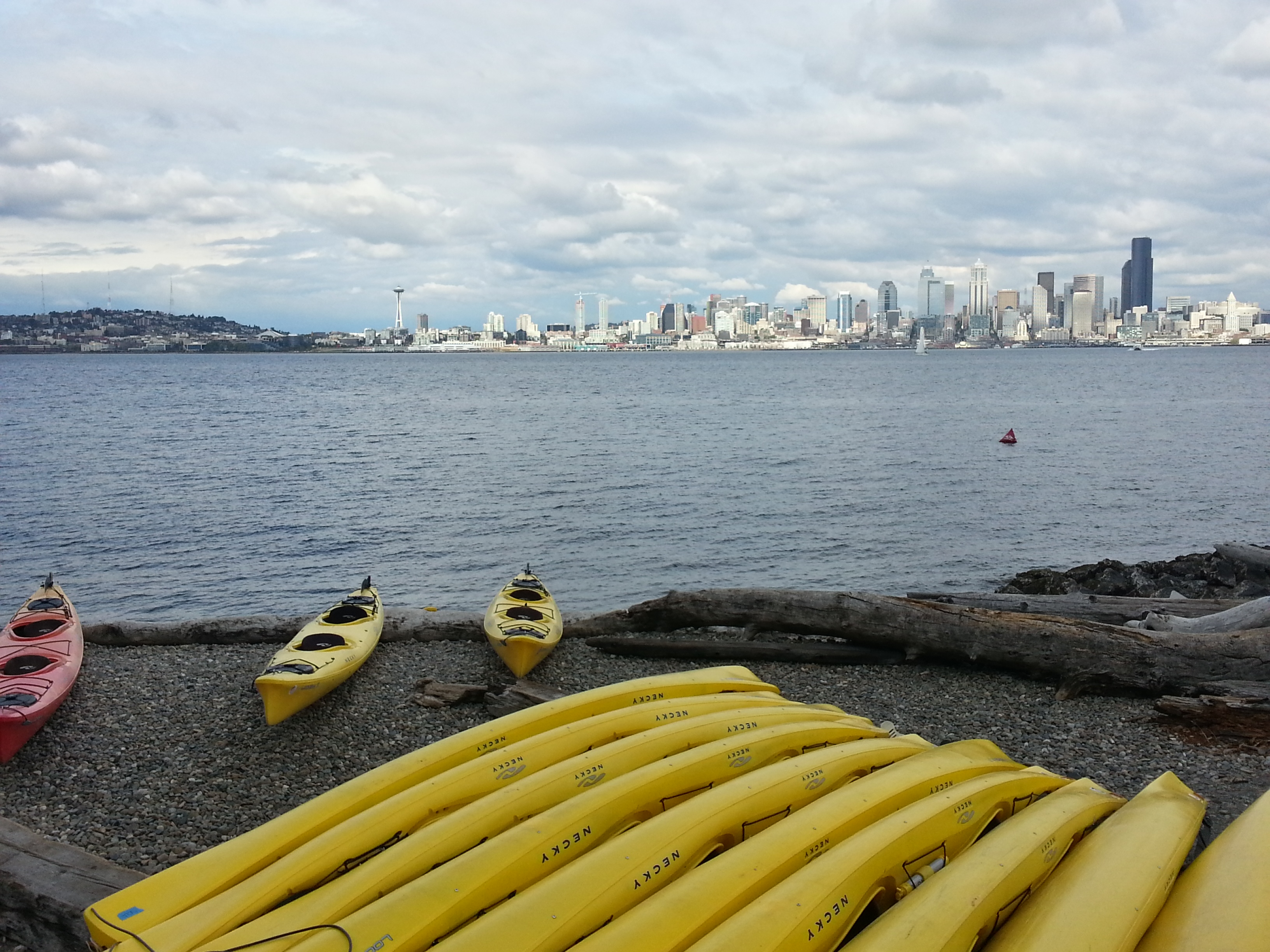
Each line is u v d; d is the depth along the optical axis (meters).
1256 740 9.02
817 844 5.20
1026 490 31.81
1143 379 113.12
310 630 11.84
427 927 4.60
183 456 40.72
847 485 33.16
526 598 13.88
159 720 10.05
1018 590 18.86
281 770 8.87
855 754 6.59
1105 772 8.57
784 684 11.20
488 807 5.85
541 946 4.37
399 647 12.73
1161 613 13.05
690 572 21.66
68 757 9.12
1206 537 24.91
